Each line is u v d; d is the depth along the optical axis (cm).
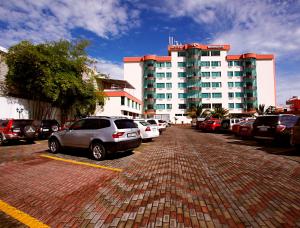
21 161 750
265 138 1049
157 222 313
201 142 1336
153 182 502
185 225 304
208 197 408
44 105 2091
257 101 5894
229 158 791
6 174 582
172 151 962
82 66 2108
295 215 332
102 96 2448
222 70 5997
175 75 6097
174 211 349
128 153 907
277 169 621
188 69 6044
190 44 5975
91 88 2233
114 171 608
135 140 825
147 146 1136
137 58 6169
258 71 5969
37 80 1736
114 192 439
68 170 621
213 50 6044
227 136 1836
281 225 301
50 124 1523
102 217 332
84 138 800
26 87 1789
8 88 1798
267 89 5909
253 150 984
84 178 540
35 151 973
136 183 496
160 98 6078
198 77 5919
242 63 5994
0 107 1652
